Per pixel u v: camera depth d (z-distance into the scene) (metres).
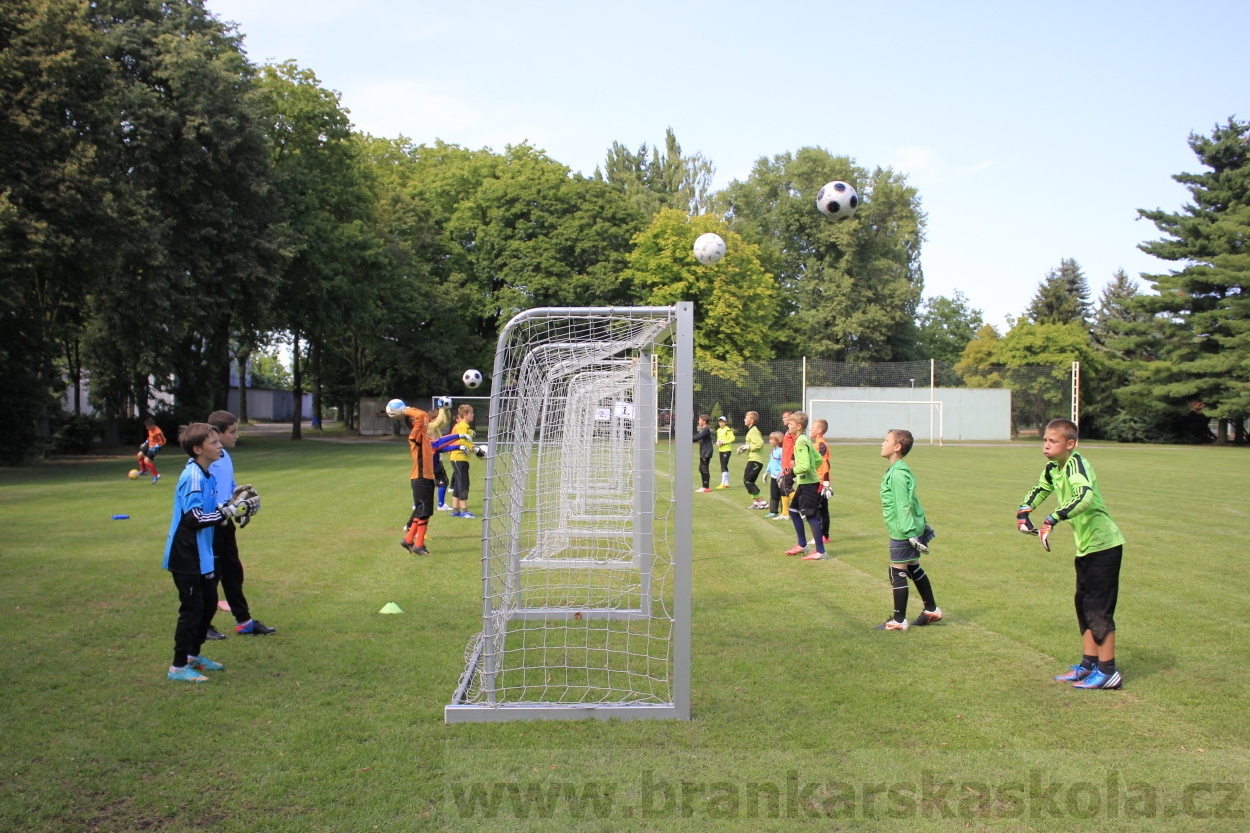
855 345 50.28
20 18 18.11
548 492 9.32
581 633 6.15
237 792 3.53
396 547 9.45
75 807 3.40
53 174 18.11
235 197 24.48
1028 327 47.00
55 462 22.55
